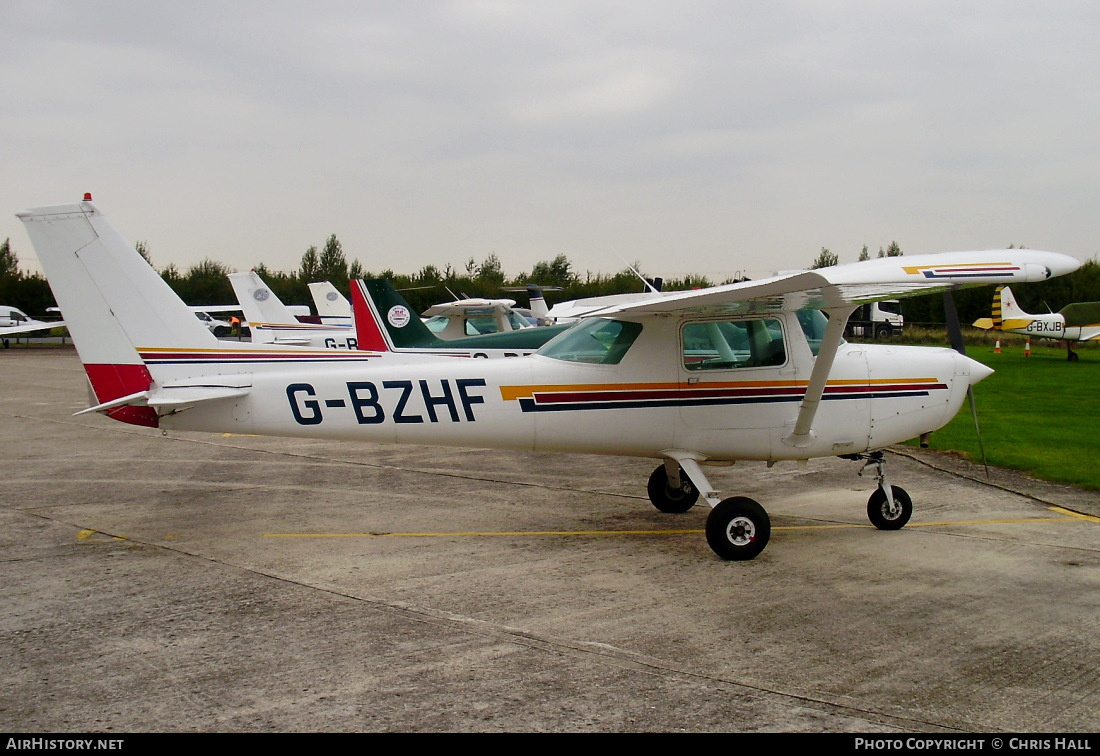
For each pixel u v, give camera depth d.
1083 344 39.03
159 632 4.54
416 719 3.51
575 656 4.19
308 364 6.59
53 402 17.44
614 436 6.49
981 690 3.81
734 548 5.93
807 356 6.64
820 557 6.05
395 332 15.48
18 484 8.95
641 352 6.46
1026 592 5.23
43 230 6.23
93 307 6.33
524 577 5.57
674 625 4.65
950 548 6.28
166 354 6.43
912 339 40.62
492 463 10.37
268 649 4.29
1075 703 3.68
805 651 4.26
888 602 5.05
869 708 3.62
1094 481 8.73
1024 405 15.51
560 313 11.21
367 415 6.39
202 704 3.66
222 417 6.44
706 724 3.46
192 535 6.74
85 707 3.64
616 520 7.28
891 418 6.76
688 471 6.36
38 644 4.37
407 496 8.33
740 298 5.57
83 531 6.87
